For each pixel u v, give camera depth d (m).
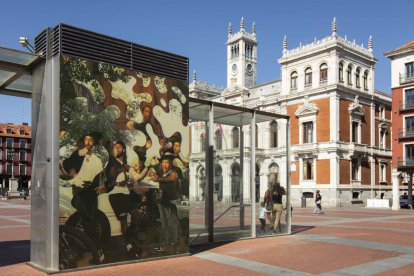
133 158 10.51
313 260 11.05
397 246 13.51
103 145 9.95
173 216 11.28
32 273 9.18
